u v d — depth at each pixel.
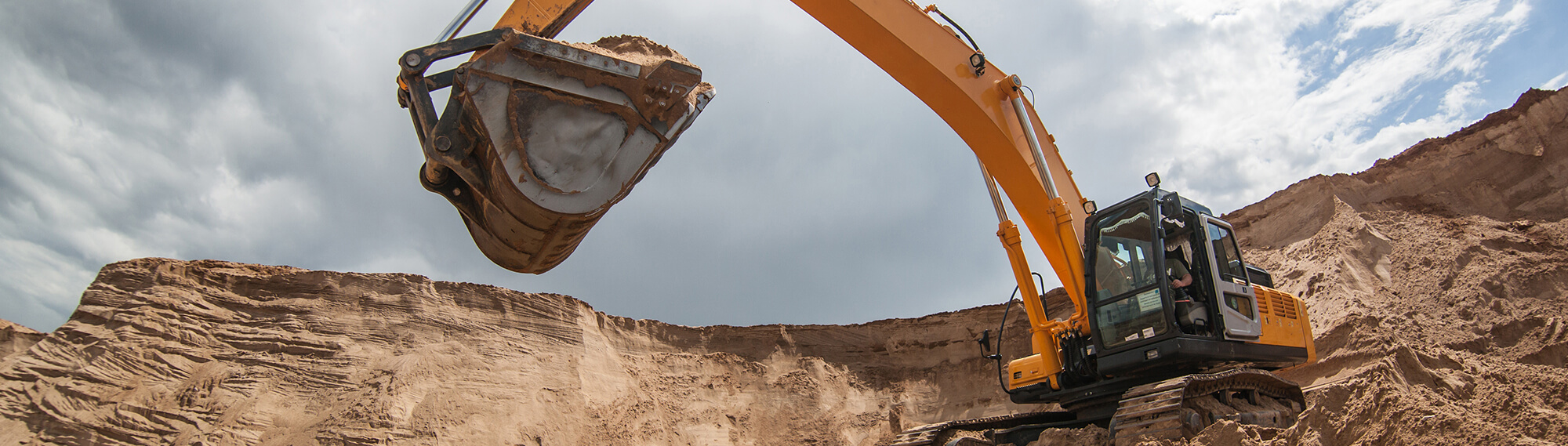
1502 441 5.61
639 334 29.48
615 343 28.50
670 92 4.48
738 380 28.94
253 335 22.45
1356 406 6.85
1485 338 16.45
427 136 4.37
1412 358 10.91
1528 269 17.83
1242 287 8.88
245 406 20.41
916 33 8.85
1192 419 7.34
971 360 29.19
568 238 4.84
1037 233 9.66
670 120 4.60
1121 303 8.66
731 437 26.70
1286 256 23.73
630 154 4.49
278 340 22.42
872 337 31.53
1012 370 10.37
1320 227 24.00
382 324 23.92
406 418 21.19
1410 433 6.12
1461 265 19.11
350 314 23.88
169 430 19.27
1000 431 10.53
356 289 24.48
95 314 21.39
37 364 19.62
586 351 26.61
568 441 23.27
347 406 21.02
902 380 29.69
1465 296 17.98
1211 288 8.43
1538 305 16.86
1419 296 18.95
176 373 20.75
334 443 19.64
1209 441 6.78
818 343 31.20
